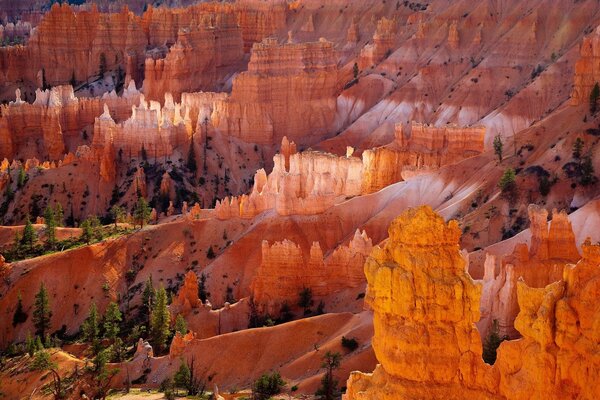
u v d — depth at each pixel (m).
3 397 92.12
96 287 124.06
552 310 32.59
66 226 161.12
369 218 130.38
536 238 83.00
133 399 80.00
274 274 108.00
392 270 33.72
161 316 99.56
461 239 108.00
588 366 31.55
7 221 161.50
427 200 127.75
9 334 118.06
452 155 147.62
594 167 112.75
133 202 167.88
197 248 131.88
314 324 89.12
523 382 32.66
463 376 33.69
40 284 121.75
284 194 129.38
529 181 113.38
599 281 31.86
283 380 80.00
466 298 33.56
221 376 87.19
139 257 130.88
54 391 89.19
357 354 79.06
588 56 127.38
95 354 100.06
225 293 120.12
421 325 33.41
